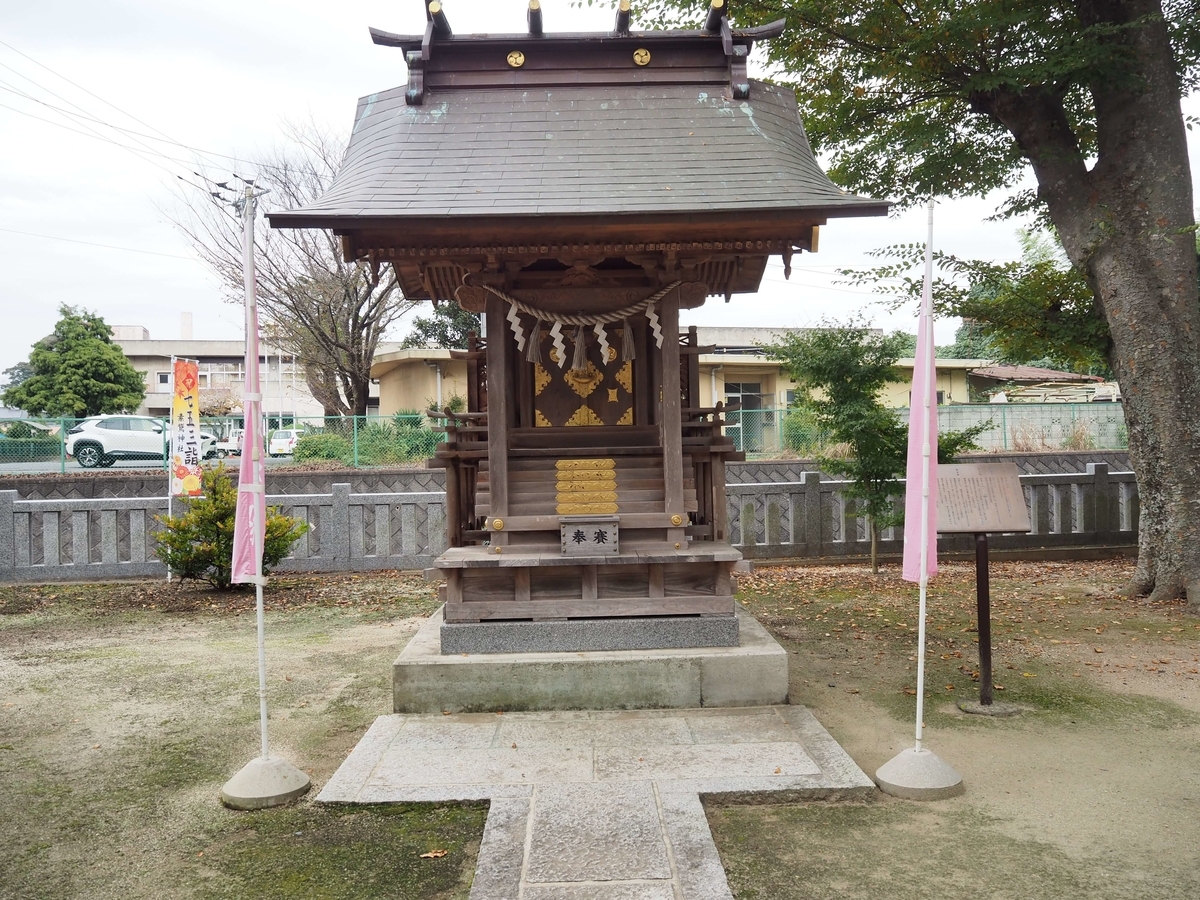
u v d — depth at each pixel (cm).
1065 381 3031
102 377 3183
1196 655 763
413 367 2638
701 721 576
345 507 1271
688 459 671
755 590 1120
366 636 895
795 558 1323
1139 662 743
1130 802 464
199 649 840
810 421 1309
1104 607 971
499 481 645
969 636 845
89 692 692
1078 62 920
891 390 2841
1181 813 449
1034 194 1181
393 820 450
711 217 562
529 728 566
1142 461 1012
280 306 2497
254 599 1093
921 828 435
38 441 2048
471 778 487
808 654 791
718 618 632
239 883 390
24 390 3127
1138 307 988
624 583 641
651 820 430
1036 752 539
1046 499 1359
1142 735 568
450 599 636
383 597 1103
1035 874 387
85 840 435
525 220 562
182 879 395
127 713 639
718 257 663
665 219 563
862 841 421
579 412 720
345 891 382
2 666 772
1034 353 1181
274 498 1270
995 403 2831
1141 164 982
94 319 3250
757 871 393
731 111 682
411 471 1925
